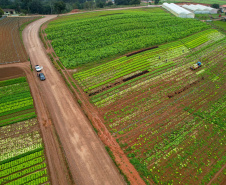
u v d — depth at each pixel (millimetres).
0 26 86438
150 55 69250
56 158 33094
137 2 146875
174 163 33688
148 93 50562
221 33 92312
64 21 96250
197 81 56344
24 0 117938
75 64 61062
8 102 44312
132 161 33250
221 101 48750
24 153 33312
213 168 33156
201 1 178125
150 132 39312
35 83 51406
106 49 70875
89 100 47250
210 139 38469
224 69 62875
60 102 45688
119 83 54219
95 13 115438
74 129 38812
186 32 88125
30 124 39344
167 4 137250
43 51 67625
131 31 85438
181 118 43219
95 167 32031
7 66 57844
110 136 37875
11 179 29625
